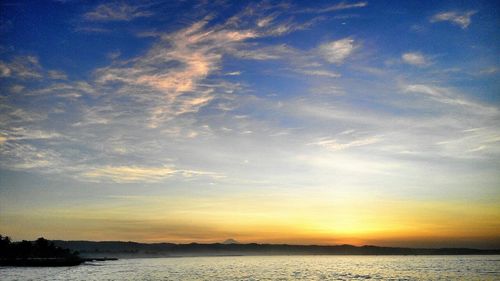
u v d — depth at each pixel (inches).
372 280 5142.7
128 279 4813.0
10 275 5054.1
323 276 5851.4
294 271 7209.6
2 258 7460.6
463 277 5487.2
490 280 5009.8
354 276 5851.4
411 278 5418.3
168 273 6240.2
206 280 4921.3
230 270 7509.8
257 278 5374.0
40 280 4370.1
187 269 7765.8
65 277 4872.0
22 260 7096.5
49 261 7298.2
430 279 5216.5
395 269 7682.1
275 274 6284.5
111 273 5831.7
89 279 4675.2
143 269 7283.5
